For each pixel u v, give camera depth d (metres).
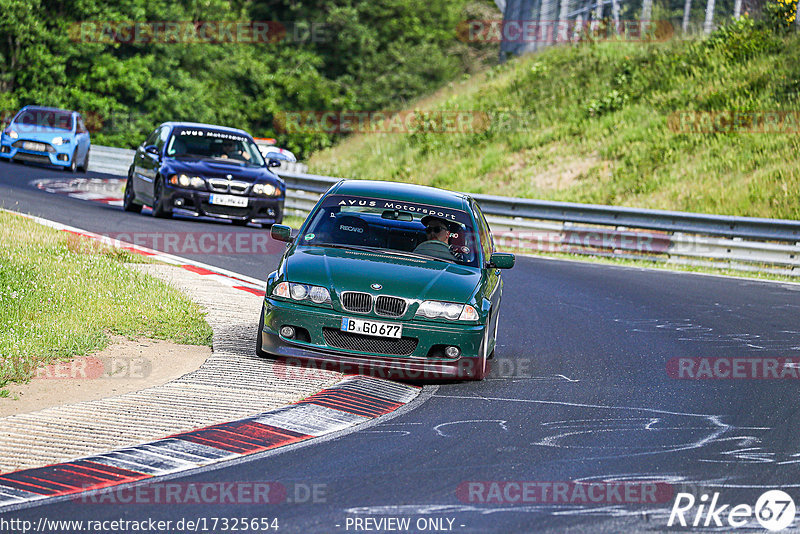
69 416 24.17
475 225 34.94
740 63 112.50
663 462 22.95
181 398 26.39
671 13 130.25
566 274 60.47
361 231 33.81
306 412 25.97
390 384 30.08
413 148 125.38
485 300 31.58
